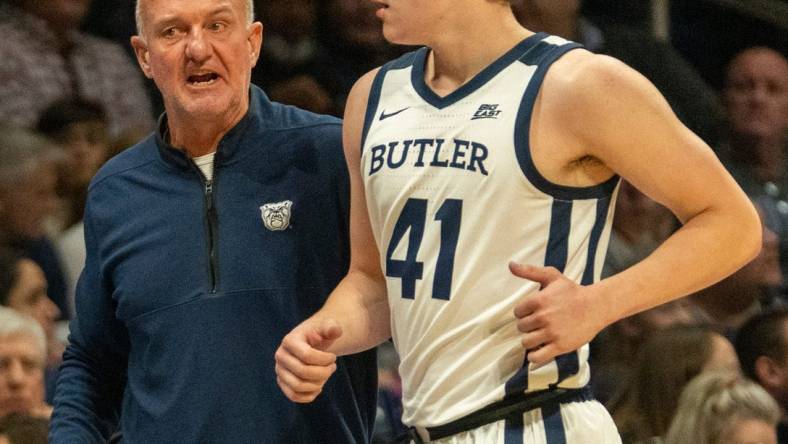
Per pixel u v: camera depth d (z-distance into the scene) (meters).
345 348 6.77
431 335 6.32
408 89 6.54
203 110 7.15
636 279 5.93
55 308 11.68
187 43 7.09
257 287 7.22
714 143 16.67
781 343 11.66
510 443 6.17
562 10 16.09
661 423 10.09
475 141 6.21
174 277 7.27
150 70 7.45
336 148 7.43
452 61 6.41
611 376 11.61
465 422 6.25
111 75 15.47
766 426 9.67
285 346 6.25
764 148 16.42
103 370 7.82
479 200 6.19
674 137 6.00
